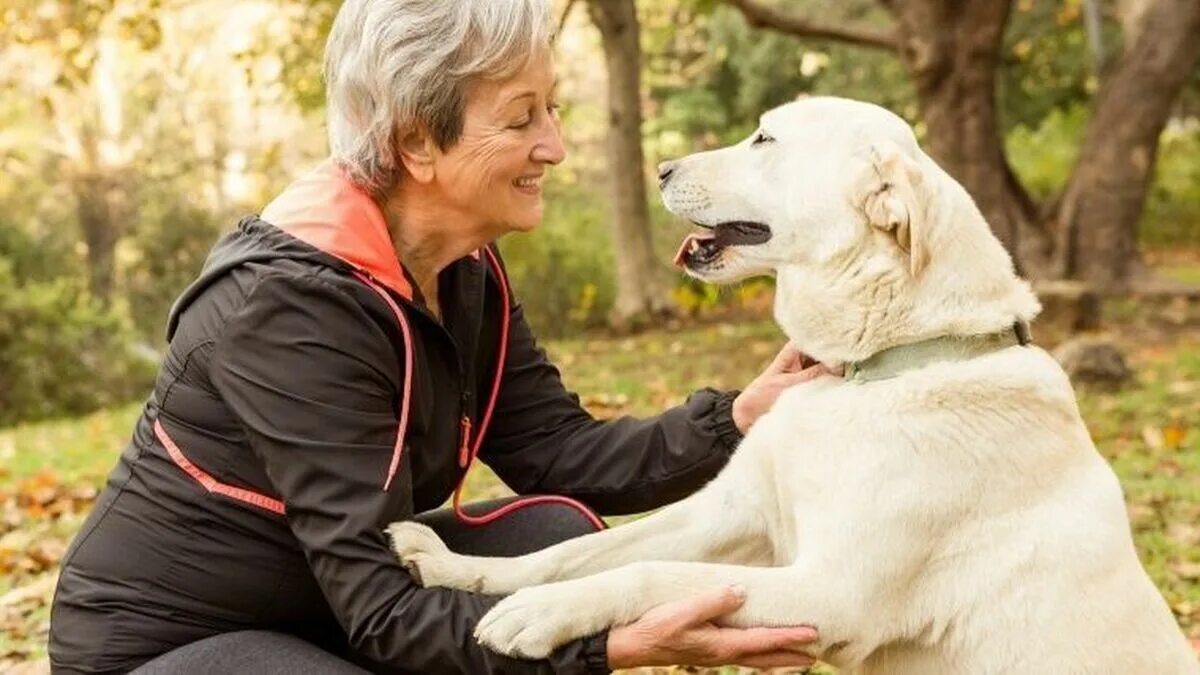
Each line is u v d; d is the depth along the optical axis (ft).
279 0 41.06
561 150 8.46
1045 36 67.10
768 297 56.34
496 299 9.46
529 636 7.63
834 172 9.00
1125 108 43.68
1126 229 44.19
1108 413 26.50
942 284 8.67
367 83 8.09
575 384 34.71
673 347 41.63
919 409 8.39
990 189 40.93
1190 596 14.87
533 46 8.08
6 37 34.17
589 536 8.93
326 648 8.75
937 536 8.27
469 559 8.38
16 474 26.30
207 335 7.91
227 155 76.13
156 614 8.07
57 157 71.46
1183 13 43.34
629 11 49.55
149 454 8.17
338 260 7.97
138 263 71.97
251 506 8.00
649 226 51.11
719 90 83.92
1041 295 38.50
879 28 41.52
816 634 7.99
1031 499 8.38
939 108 40.73
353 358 7.84
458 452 9.00
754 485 9.05
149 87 74.95
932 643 8.42
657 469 9.82
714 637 7.79
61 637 8.21
